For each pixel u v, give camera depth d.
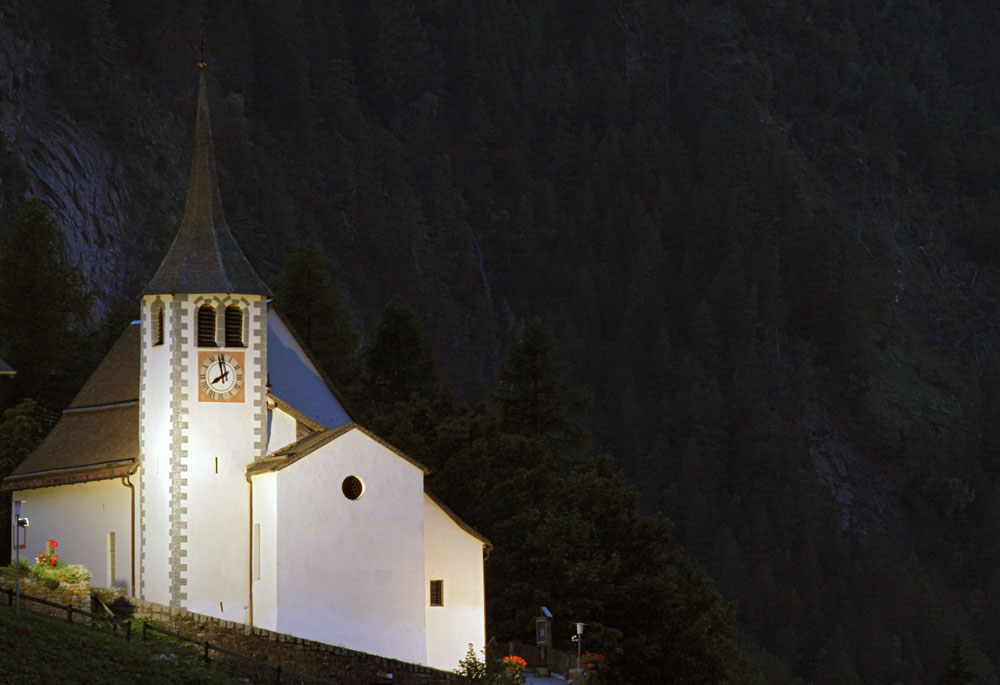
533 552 95.31
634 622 95.56
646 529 99.00
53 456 82.44
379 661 70.94
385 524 76.00
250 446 76.69
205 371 76.31
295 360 86.00
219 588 75.31
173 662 61.09
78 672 56.50
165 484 75.75
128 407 81.62
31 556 81.69
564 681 83.25
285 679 65.06
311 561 74.31
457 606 81.31
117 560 78.12
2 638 56.81
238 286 77.06
